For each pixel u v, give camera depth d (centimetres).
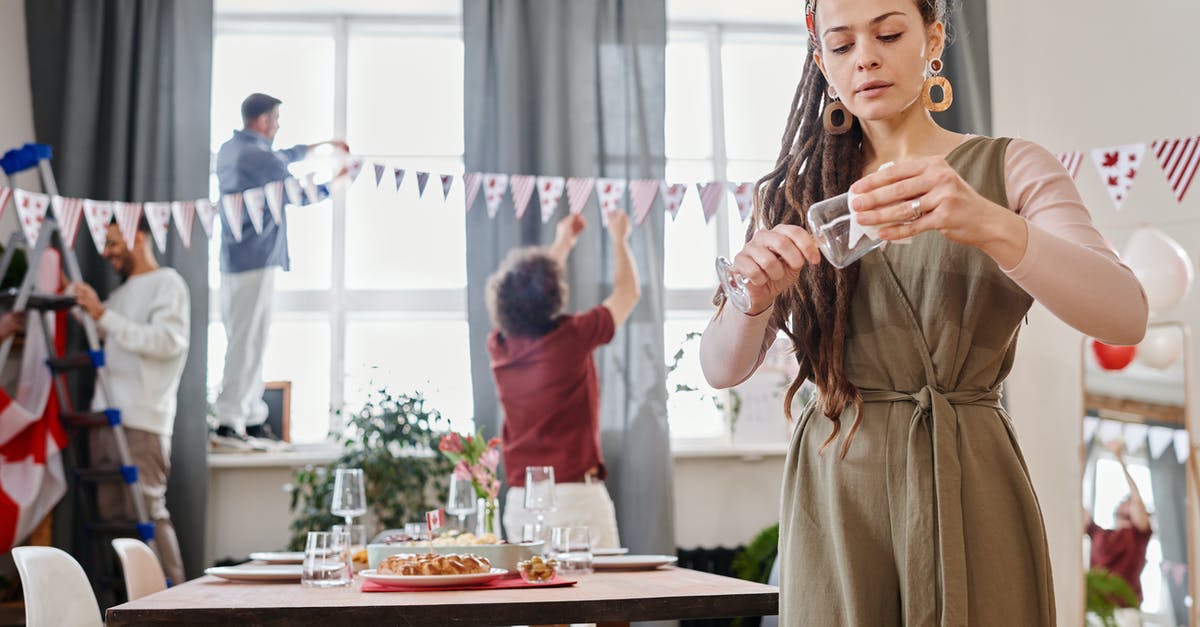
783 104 581
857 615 111
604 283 503
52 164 488
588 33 521
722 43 577
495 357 470
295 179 457
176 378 455
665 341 544
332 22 547
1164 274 466
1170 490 477
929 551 108
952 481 109
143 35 502
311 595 187
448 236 547
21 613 417
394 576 192
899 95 113
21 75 495
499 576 206
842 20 113
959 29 527
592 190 507
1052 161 112
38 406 417
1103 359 500
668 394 539
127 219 454
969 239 98
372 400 501
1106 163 387
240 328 494
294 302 530
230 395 496
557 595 181
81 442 460
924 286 114
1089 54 523
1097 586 482
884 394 115
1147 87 509
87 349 466
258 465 491
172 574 441
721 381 130
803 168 130
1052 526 504
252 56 549
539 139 509
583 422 465
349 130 548
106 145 496
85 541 455
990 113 524
